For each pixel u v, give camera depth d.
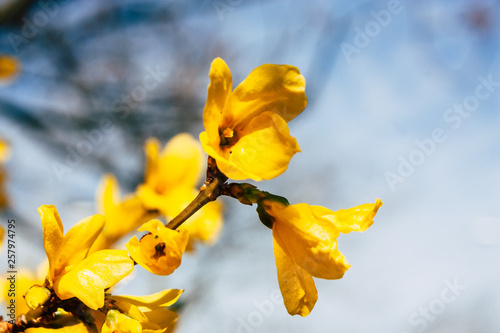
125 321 0.26
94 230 0.27
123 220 0.35
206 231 0.37
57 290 0.26
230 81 0.27
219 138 0.27
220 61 0.26
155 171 0.36
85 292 0.26
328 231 0.27
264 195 0.27
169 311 0.27
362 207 0.27
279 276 0.27
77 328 0.27
